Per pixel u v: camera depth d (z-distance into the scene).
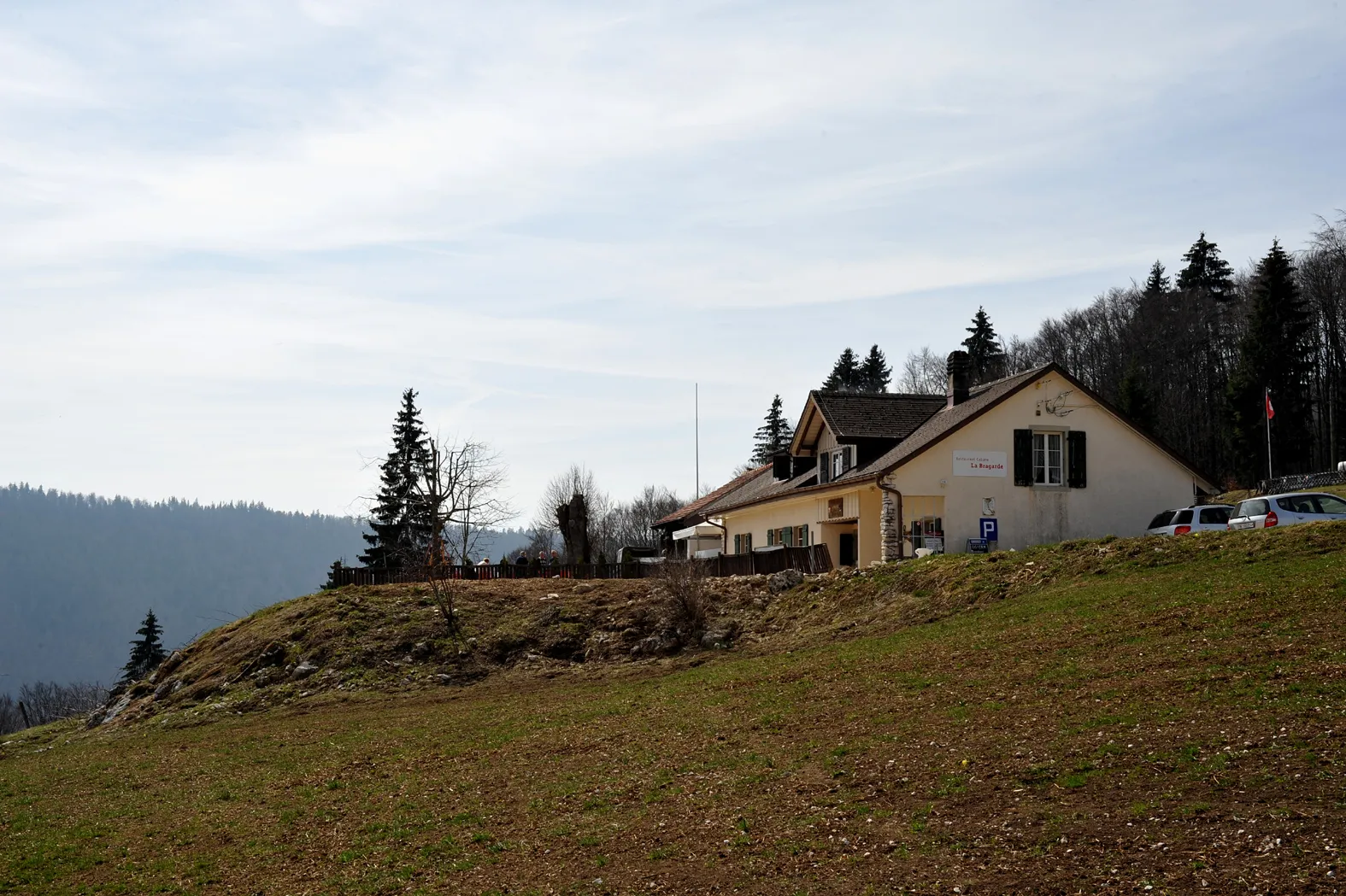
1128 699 14.18
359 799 16.50
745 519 51.28
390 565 64.00
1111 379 86.94
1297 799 10.05
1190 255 92.69
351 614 34.34
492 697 27.22
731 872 10.91
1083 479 37.38
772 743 15.83
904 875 10.12
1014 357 104.00
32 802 19.89
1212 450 80.56
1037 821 10.75
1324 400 73.06
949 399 42.22
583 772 15.98
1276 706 12.65
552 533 87.56
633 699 22.52
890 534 35.53
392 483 65.25
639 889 10.85
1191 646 16.39
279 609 37.84
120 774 21.98
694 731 17.61
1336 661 13.98
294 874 13.10
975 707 15.45
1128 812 10.51
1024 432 37.03
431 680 30.08
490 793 15.61
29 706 98.50
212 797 18.27
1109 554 25.56
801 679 20.77
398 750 20.33
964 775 12.49
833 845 11.15
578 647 31.53
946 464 36.22
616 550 92.75
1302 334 66.88
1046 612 21.95
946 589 27.25
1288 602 17.86
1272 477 54.53
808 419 44.94
